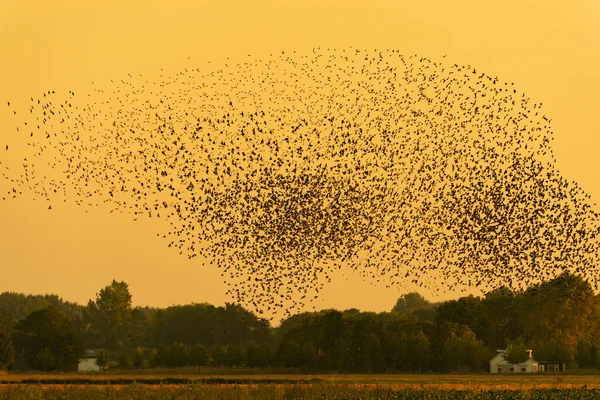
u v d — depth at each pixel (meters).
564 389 78.38
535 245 67.00
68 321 142.50
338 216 64.62
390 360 131.25
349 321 137.12
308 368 128.62
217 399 59.09
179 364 136.12
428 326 139.50
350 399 62.22
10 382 87.62
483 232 66.50
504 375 126.00
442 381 100.25
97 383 87.31
